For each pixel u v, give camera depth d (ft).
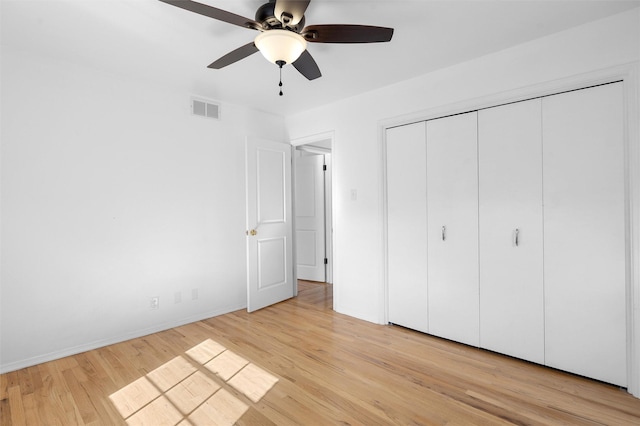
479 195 8.95
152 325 10.33
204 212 11.64
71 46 7.93
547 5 6.46
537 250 8.02
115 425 5.96
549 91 7.70
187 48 8.06
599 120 7.18
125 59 8.66
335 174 12.25
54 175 8.59
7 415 6.25
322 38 5.87
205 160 11.67
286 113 13.74
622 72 6.77
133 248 9.96
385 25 7.11
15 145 8.05
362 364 8.18
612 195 7.04
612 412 6.23
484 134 8.84
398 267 10.71
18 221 8.09
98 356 8.70
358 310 11.62
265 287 12.92
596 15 6.82
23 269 8.16
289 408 6.42
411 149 10.34
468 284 9.18
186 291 11.14
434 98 9.56
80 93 9.01
